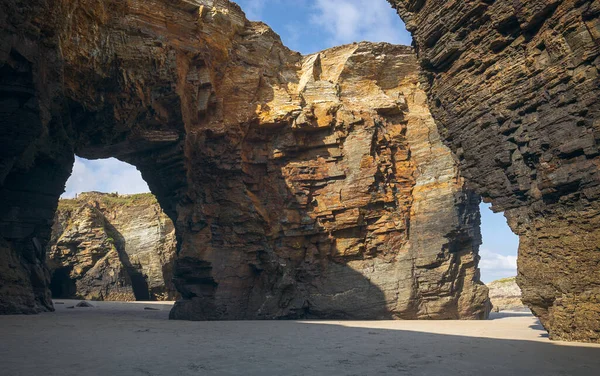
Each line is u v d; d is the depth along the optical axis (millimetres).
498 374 9258
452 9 18672
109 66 24000
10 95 18297
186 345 13164
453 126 20641
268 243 30359
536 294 16969
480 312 30047
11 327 16531
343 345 13648
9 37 17016
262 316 28297
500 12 16828
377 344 13945
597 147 14359
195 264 28094
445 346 13531
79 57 22031
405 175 32625
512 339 15633
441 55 19812
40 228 27016
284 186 31969
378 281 30422
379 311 29781
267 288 29359
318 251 31531
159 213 59906
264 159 31953
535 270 17031
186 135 28344
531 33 16422
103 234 58406
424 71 21859
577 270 15203
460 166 20812
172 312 26484
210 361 10438
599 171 14352
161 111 27016
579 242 15156
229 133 30406
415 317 29844
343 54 34719
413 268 30516
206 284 28391
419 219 31359
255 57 33125
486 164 19141
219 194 30031
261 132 32062
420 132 33031
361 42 34375
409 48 34781
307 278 30797
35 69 18297
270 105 32125
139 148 28688
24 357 10289
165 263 57688
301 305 29516
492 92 18094
